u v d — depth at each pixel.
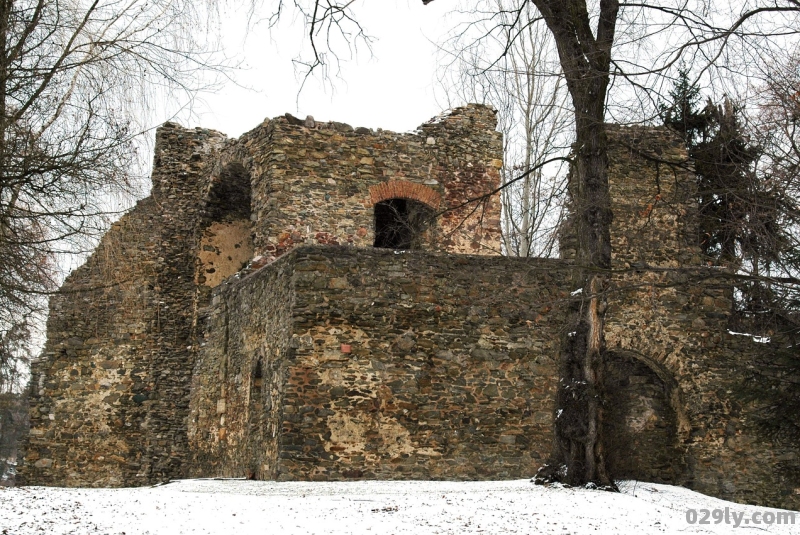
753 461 20.81
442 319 18.59
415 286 18.55
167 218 26.42
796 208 15.04
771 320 20.69
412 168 23.12
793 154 16.09
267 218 21.80
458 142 23.72
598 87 15.59
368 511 12.25
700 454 20.78
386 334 18.23
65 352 25.95
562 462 15.45
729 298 21.67
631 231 22.17
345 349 17.97
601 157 15.72
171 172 26.69
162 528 10.81
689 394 21.11
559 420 15.42
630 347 21.17
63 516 11.09
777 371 20.61
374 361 18.08
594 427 15.22
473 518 12.16
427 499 13.42
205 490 14.40
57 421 25.77
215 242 26.45
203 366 23.86
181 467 25.03
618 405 18.27
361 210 22.44
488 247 22.38
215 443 22.09
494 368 18.72
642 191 22.52
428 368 18.36
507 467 18.42
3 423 40.94
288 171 22.02
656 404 21.33
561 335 15.81
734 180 16.83
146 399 25.53
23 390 32.38
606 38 15.57
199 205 26.41
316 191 22.16
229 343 21.89
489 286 18.91
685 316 21.53
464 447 18.30
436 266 18.73
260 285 20.02
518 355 18.88
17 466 26.20
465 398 18.47
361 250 18.38
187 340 25.97
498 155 24.05
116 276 18.45
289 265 18.33
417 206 23.59
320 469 17.47
